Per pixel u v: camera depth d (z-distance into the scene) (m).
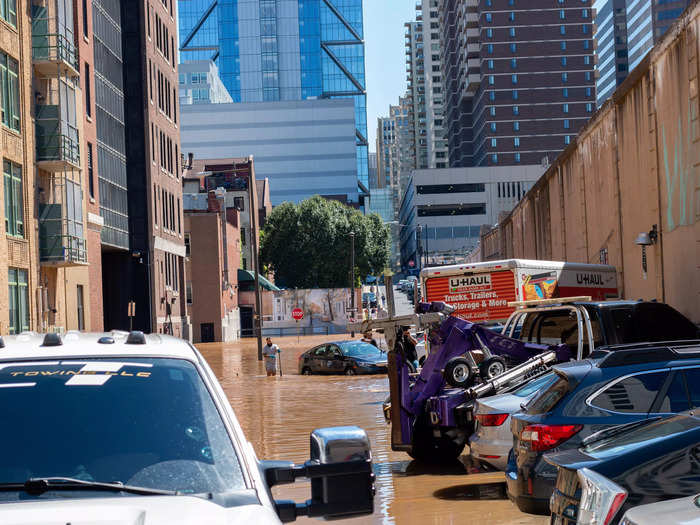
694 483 4.68
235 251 85.69
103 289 55.50
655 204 23.52
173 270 63.72
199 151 199.88
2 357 3.80
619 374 7.10
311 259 100.81
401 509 8.85
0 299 30.66
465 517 8.30
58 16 36.53
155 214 57.59
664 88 22.45
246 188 99.00
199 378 3.79
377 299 97.12
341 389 25.94
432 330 12.16
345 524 8.22
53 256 35.38
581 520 4.66
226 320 75.44
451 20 192.38
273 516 2.92
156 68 59.72
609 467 4.83
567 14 160.88
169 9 64.88
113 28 53.19
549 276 20.48
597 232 30.34
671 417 5.31
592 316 12.94
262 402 22.64
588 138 31.02
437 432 11.85
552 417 7.02
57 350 3.88
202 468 3.32
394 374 11.87
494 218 159.62
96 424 3.45
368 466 3.47
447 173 159.50
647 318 12.31
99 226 45.28
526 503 7.01
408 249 191.12
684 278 21.52
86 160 43.81
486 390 11.42
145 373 3.75
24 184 33.66
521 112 160.12
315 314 90.38
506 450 9.25
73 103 37.72
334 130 199.50
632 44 179.62
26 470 3.25
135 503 2.89
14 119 33.22
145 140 56.72
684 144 21.16
